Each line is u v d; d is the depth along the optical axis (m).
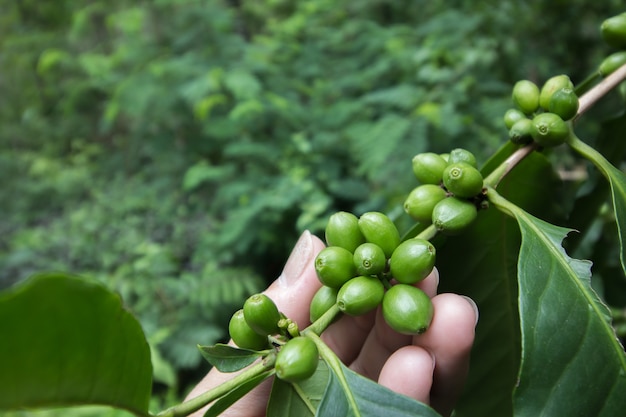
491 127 0.95
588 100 0.26
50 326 0.16
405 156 0.93
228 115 1.22
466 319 0.24
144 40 1.47
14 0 1.90
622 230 0.22
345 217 0.23
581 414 0.20
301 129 1.16
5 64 1.88
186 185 1.07
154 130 1.44
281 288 0.31
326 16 1.50
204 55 1.30
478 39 0.98
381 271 0.22
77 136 1.70
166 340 0.90
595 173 0.30
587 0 0.85
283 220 1.01
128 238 1.10
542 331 0.20
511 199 0.29
